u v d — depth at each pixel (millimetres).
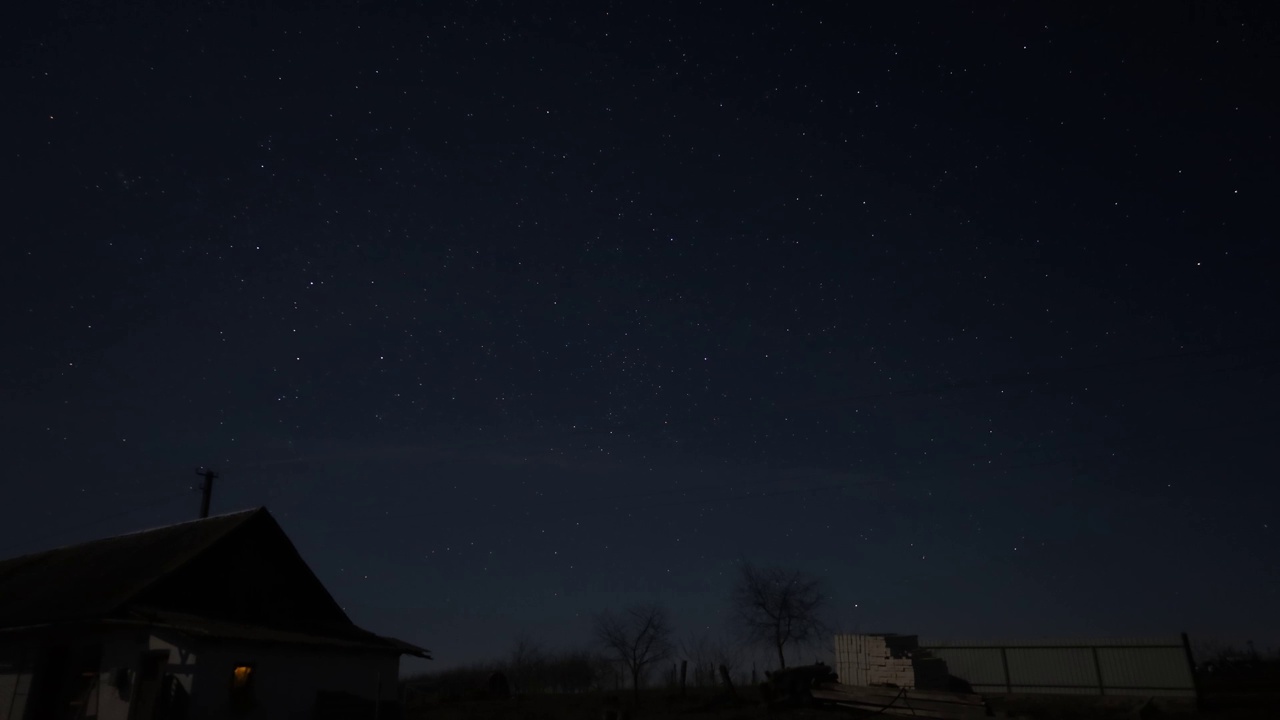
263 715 21891
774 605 39125
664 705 32031
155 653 21047
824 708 28250
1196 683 26156
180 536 27125
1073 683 28156
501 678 39844
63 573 27516
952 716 25172
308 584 28188
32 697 22000
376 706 24625
